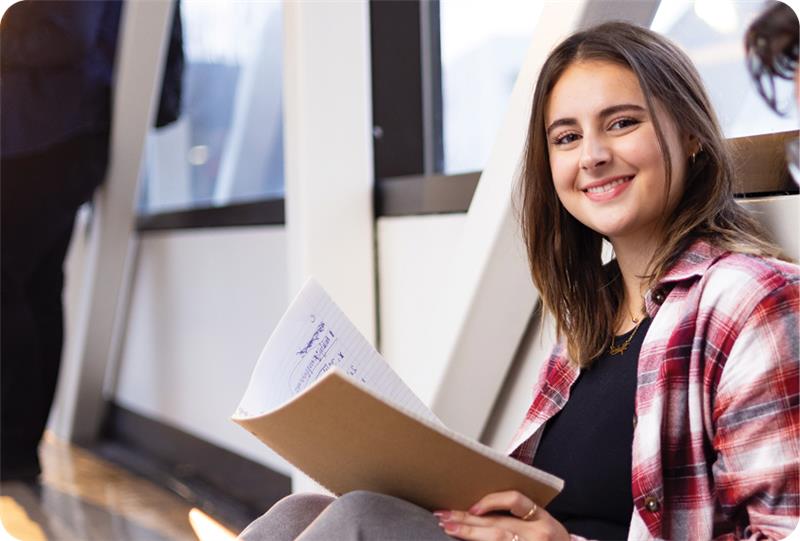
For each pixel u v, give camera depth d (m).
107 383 4.86
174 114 4.05
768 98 1.92
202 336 3.85
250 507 3.37
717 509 1.25
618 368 1.38
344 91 2.56
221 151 3.95
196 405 3.92
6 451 3.78
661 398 1.25
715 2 2.01
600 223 1.37
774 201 1.47
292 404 1.15
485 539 1.20
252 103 3.67
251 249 3.43
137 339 4.54
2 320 3.57
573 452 1.38
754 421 1.17
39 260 3.58
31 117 3.40
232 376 3.60
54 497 3.57
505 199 1.94
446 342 2.15
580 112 1.37
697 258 1.29
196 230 3.89
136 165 4.06
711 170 1.35
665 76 1.34
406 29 2.67
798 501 1.14
